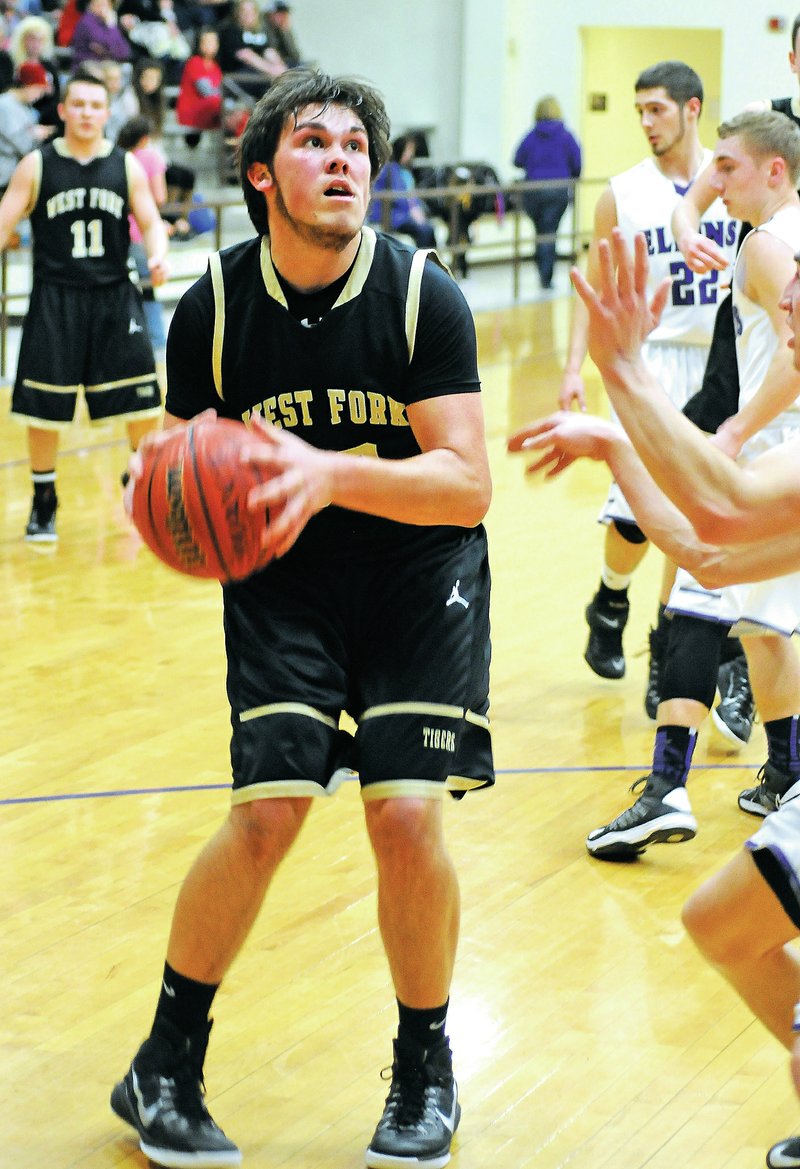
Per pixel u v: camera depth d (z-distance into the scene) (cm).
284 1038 643
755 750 1003
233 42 3500
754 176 844
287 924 746
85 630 1229
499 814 885
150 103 2788
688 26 3978
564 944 729
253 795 535
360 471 501
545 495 1708
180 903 547
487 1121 585
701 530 491
